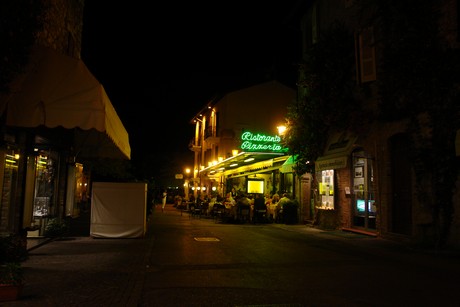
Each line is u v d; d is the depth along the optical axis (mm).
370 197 14375
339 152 14859
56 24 12156
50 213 13812
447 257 9711
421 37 11578
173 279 7027
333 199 16578
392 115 12555
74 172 17922
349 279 7215
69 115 7734
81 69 8148
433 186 11133
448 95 10898
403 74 12016
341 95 15273
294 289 6434
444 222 10789
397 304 5672
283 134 18438
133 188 12234
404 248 11133
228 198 21719
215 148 38094
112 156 16016
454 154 10648
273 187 23766
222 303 5582
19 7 6441
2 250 7582
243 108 33938
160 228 16172
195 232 14930
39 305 5207
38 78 7816
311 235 14469
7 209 9906
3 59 6547
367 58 13672
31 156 11398
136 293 5918
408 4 11914
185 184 52188
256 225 18641
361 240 12875
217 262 8727
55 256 8844
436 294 6230
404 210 12516
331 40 15844
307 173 19281
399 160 12828
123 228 12047
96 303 5352
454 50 10727
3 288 5348
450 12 10961
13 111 7605
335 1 16719
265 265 8469
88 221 17109
